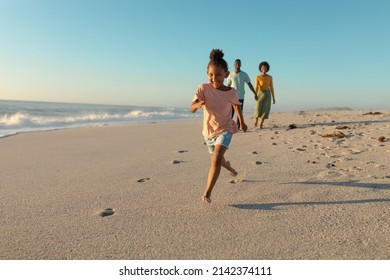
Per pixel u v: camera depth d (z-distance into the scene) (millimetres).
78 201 3145
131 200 3133
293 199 2975
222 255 2092
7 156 5586
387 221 2432
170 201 3064
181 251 2150
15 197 3299
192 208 2869
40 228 2537
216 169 2861
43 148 6449
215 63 2947
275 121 10945
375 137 6195
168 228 2484
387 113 11828
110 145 6746
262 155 4977
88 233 2438
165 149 6027
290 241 2223
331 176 3619
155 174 4094
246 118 13203
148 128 10664
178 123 13289
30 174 4270
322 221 2498
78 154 5715
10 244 2293
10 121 13445
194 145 6434
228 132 3037
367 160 4293
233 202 2969
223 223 2543
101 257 2109
